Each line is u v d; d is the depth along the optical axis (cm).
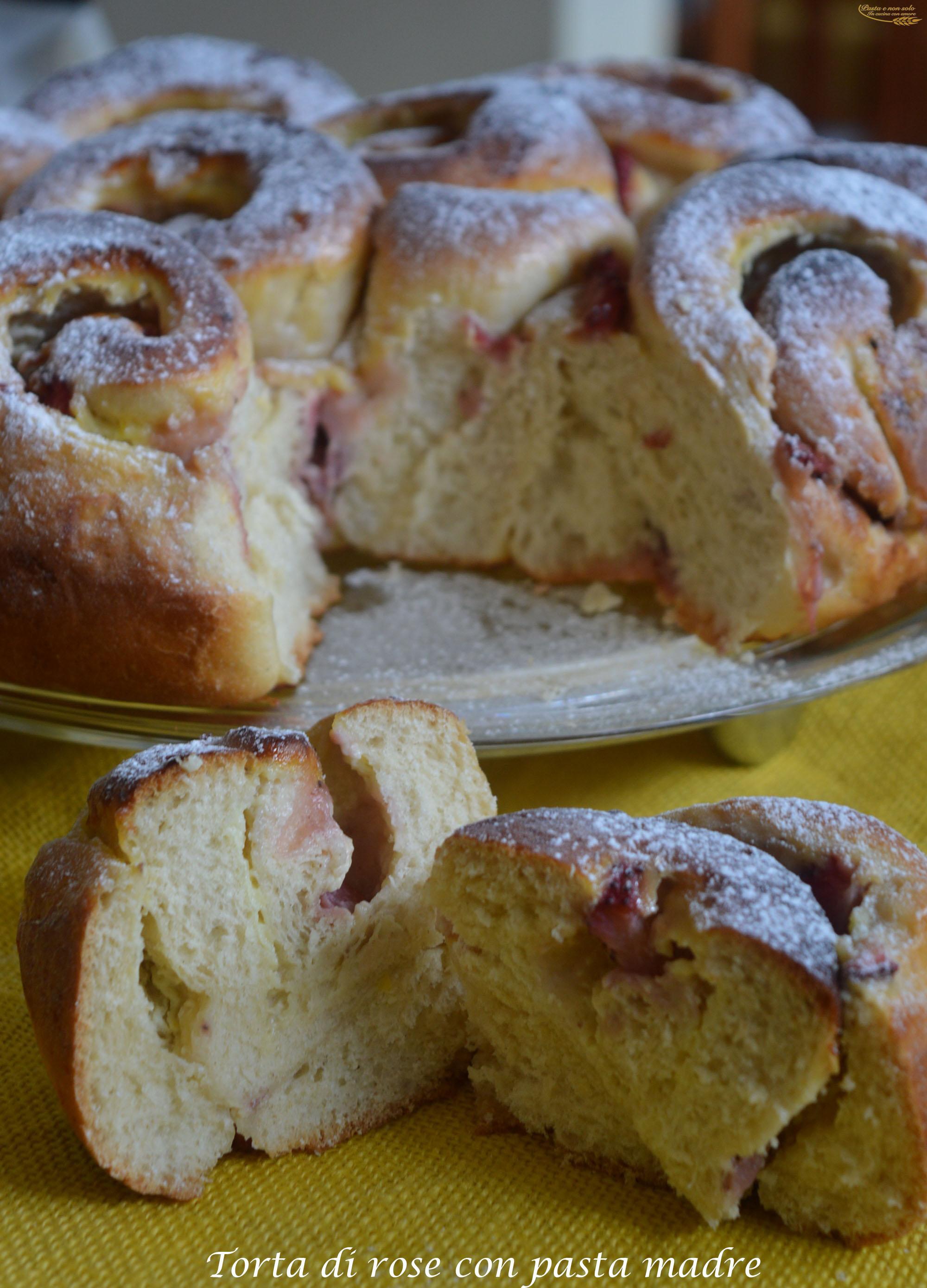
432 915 39
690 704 45
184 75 62
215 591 46
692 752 48
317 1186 37
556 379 52
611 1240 36
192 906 37
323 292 52
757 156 55
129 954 36
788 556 48
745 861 37
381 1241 36
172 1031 37
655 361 51
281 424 52
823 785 47
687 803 46
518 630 50
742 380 49
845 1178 35
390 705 39
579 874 36
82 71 62
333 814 40
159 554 46
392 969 39
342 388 52
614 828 37
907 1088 35
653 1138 36
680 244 50
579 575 54
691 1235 36
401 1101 39
